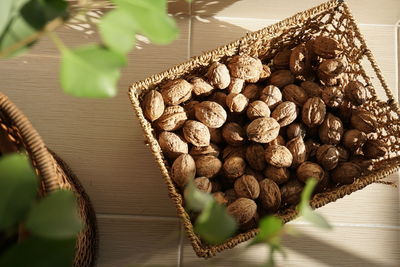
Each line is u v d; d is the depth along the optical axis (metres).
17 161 0.49
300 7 1.06
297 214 0.90
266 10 1.07
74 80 0.48
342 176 0.95
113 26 0.49
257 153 0.96
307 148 0.98
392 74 1.09
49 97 1.06
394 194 1.06
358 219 1.06
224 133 0.97
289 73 1.00
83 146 1.05
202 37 1.08
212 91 0.98
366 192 1.06
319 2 1.05
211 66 0.96
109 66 0.49
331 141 0.97
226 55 0.98
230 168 0.95
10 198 0.49
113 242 1.04
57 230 0.49
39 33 0.52
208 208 0.57
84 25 1.06
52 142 1.05
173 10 1.07
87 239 0.94
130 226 1.04
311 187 0.55
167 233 1.04
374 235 1.05
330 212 1.06
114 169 1.05
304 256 1.04
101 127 1.06
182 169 0.93
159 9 0.51
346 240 1.05
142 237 1.04
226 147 0.98
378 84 1.09
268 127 0.94
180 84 0.95
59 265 0.51
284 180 0.95
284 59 1.00
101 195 1.05
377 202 1.06
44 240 0.50
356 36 0.98
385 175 0.92
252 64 0.97
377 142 0.97
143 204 1.05
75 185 0.97
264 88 0.98
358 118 0.97
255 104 0.96
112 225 1.04
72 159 1.05
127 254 1.04
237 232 0.94
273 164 0.94
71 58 0.48
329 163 0.95
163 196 1.05
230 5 1.06
